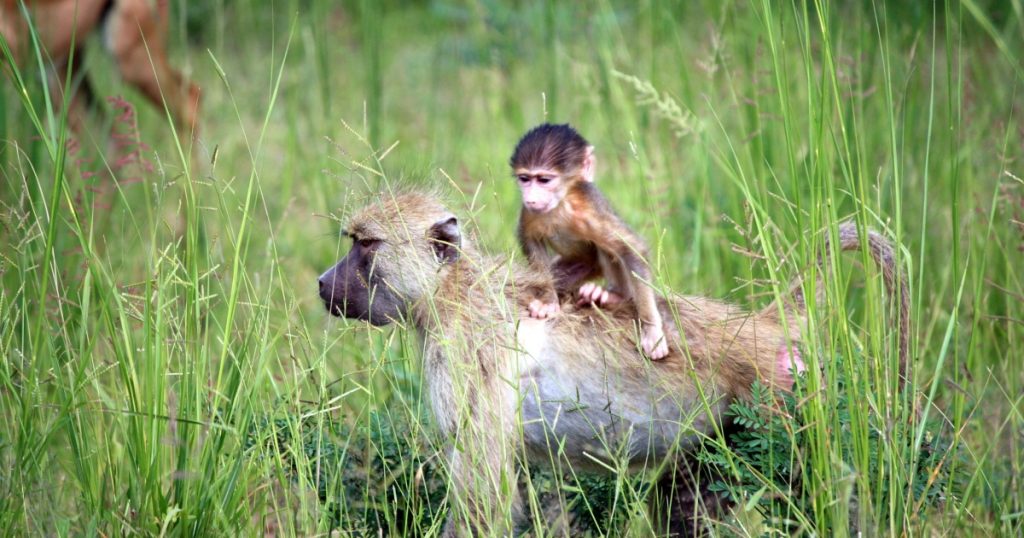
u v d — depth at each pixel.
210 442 7.15
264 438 7.43
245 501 7.29
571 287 8.11
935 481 7.26
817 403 6.82
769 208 10.66
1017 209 10.19
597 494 8.04
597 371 7.68
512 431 7.48
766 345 7.77
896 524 6.87
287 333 8.04
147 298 7.30
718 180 12.48
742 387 7.68
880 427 6.89
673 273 10.97
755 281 7.65
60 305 7.77
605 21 14.17
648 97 13.34
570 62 15.00
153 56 15.41
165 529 6.71
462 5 21.58
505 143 15.43
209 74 18.52
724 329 7.66
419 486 7.99
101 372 7.75
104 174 12.57
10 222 8.12
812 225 7.06
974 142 11.53
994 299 10.18
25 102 7.67
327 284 8.02
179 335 7.50
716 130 13.05
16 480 7.14
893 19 13.00
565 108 15.25
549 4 15.03
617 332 7.68
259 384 7.46
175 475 6.68
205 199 13.72
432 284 7.83
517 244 8.20
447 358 7.58
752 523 7.57
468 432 7.27
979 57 13.26
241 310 9.94
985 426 8.84
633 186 12.64
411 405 8.26
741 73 12.69
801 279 7.05
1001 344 9.63
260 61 18.97
